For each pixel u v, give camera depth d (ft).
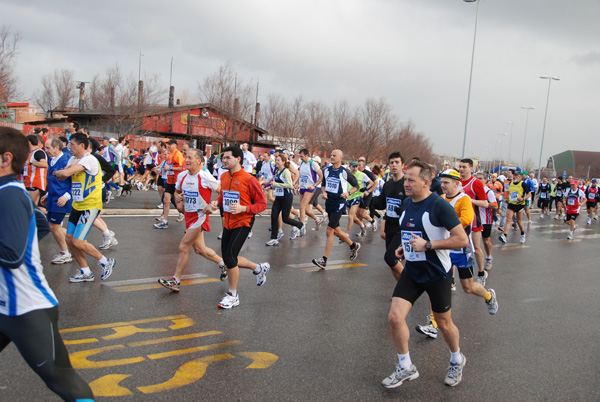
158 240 31.01
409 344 16.42
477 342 17.06
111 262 21.40
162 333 15.75
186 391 12.01
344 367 14.12
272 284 22.84
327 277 25.05
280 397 12.03
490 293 18.16
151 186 68.44
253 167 49.73
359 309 19.85
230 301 18.80
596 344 17.61
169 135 135.23
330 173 26.89
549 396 13.15
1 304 8.41
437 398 12.59
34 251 8.66
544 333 18.51
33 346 8.45
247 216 18.79
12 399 11.04
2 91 77.25
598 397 13.24
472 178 24.34
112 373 12.72
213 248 30.71
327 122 147.64
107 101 123.34
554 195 78.07
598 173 274.36
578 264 34.06
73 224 20.44
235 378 12.89
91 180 20.16
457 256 17.34
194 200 20.01
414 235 12.72
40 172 30.35
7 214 8.02
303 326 17.37
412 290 13.15
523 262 33.71
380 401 12.22
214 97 113.19
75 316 16.72
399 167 20.10
